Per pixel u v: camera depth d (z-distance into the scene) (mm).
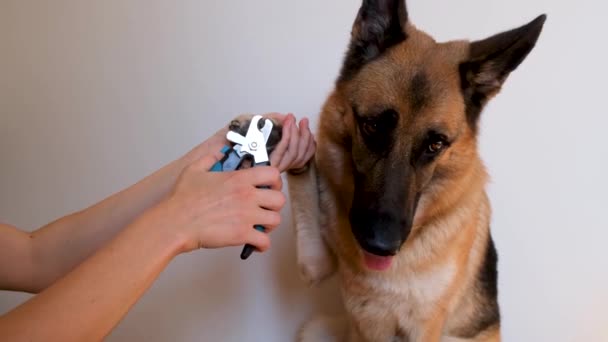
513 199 1819
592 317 1840
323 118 1467
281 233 1939
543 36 1704
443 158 1307
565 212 1795
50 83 1935
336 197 1497
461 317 1628
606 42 1670
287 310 1996
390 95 1227
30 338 634
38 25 1894
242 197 825
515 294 1882
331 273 1657
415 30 1407
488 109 1772
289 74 1841
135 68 1894
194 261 1985
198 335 2049
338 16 1778
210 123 1904
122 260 711
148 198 1054
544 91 1734
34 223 2053
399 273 1419
